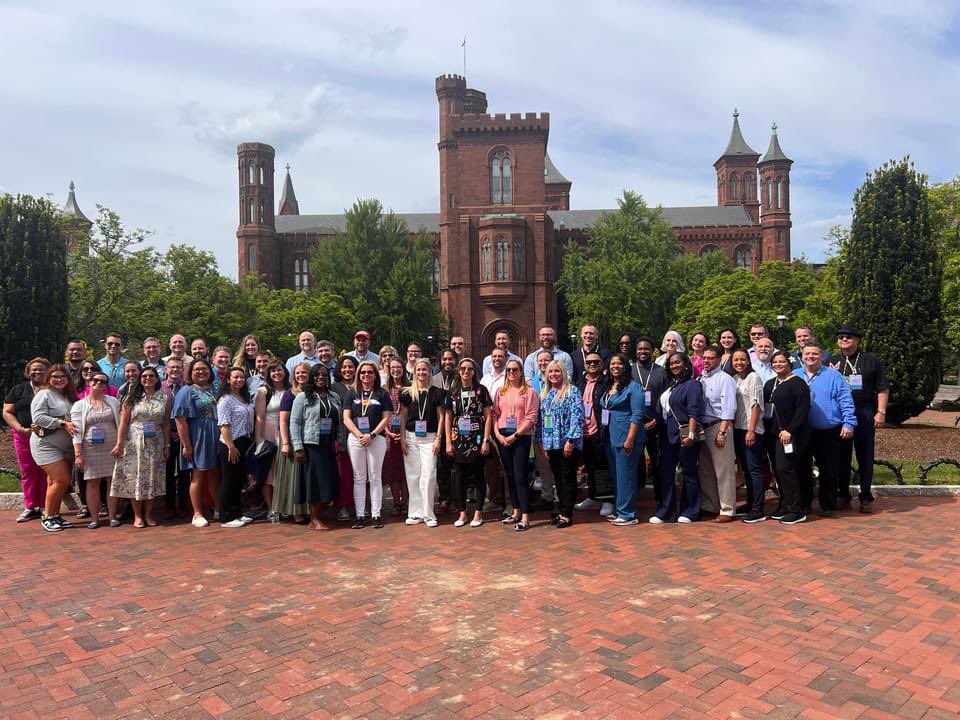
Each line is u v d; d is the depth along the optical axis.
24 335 18.27
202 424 7.80
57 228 19.44
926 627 4.46
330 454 7.66
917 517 7.68
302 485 7.57
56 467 7.72
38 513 8.48
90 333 24.77
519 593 5.23
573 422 7.50
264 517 8.25
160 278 29.14
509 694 3.61
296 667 3.97
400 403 7.95
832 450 7.85
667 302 48.16
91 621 4.77
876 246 15.28
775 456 7.68
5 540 7.23
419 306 48.97
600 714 3.40
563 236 58.12
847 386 7.78
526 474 7.50
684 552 6.35
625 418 7.58
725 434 7.63
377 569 5.95
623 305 46.31
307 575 5.79
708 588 5.29
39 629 4.64
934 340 14.96
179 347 8.83
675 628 4.49
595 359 8.29
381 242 50.41
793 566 5.83
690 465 7.71
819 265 52.34
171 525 7.90
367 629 4.54
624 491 7.63
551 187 82.12
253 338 8.72
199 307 30.30
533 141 48.56
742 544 6.62
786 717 3.35
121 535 7.41
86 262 24.33
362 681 3.79
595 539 6.93
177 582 5.64
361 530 7.53
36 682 3.83
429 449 7.75
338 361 9.12
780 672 3.84
